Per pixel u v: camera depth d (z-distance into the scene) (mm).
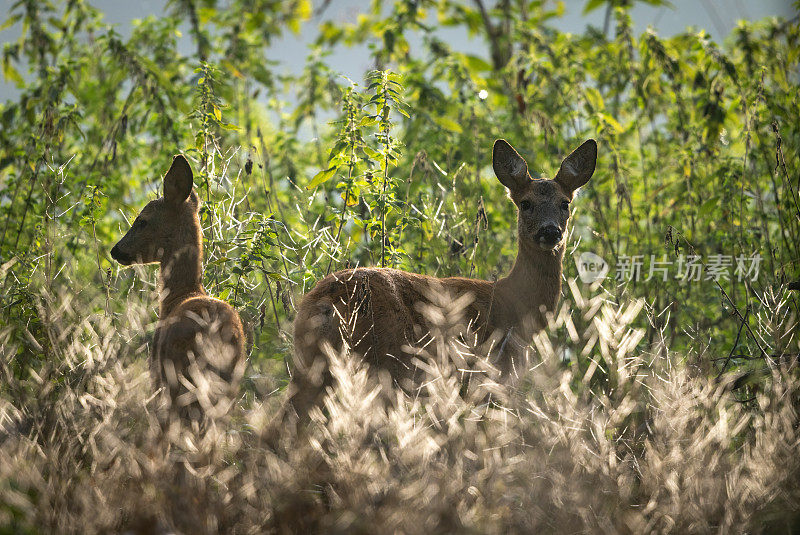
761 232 13711
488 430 7520
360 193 12703
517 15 24172
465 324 10273
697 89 16484
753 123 14664
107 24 17453
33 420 7984
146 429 7910
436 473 6816
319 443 7359
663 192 16406
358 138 12102
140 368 8750
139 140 17984
